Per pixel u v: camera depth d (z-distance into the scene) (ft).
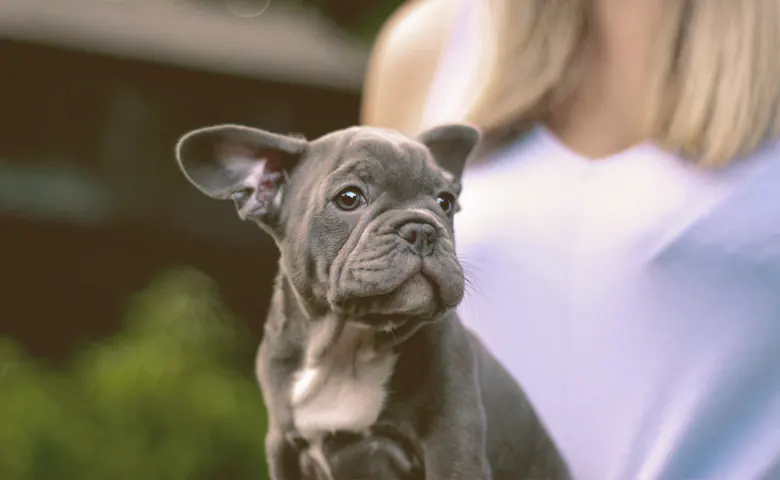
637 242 9.97
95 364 28.19
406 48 12.84
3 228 34.68
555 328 10.13
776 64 10.05
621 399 9.82
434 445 7.18
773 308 9.68
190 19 36.76
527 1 11.04
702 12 10.28
